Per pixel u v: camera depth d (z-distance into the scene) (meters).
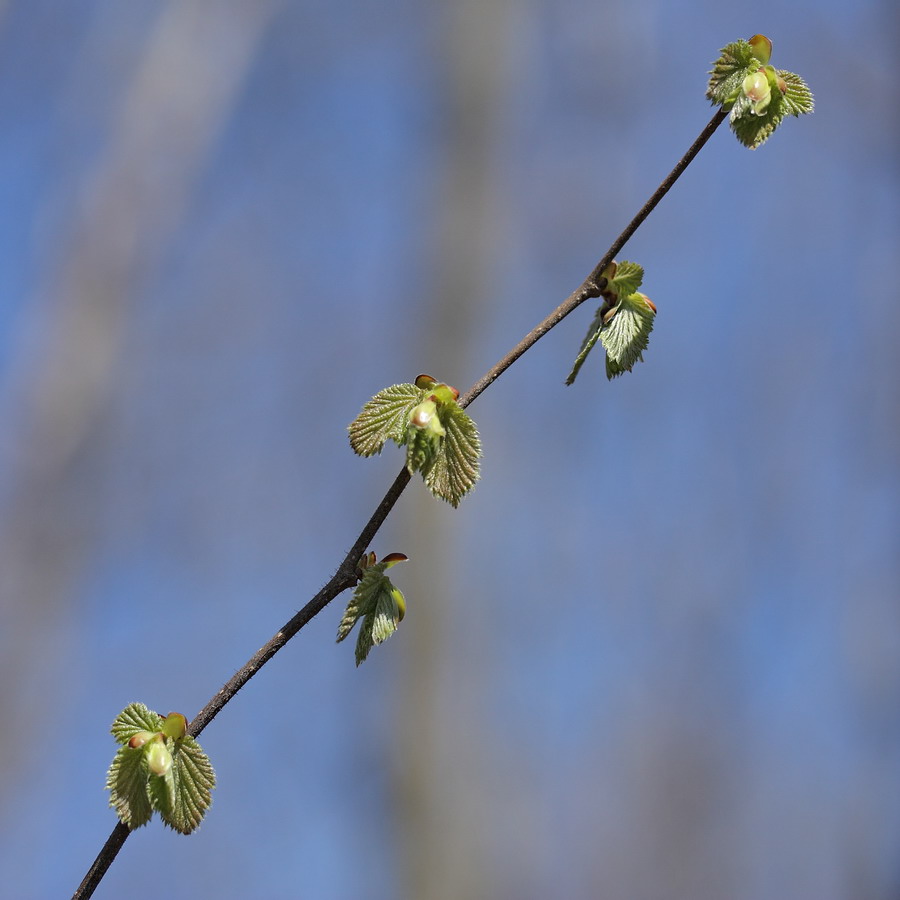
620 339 3.05
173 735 2.74
